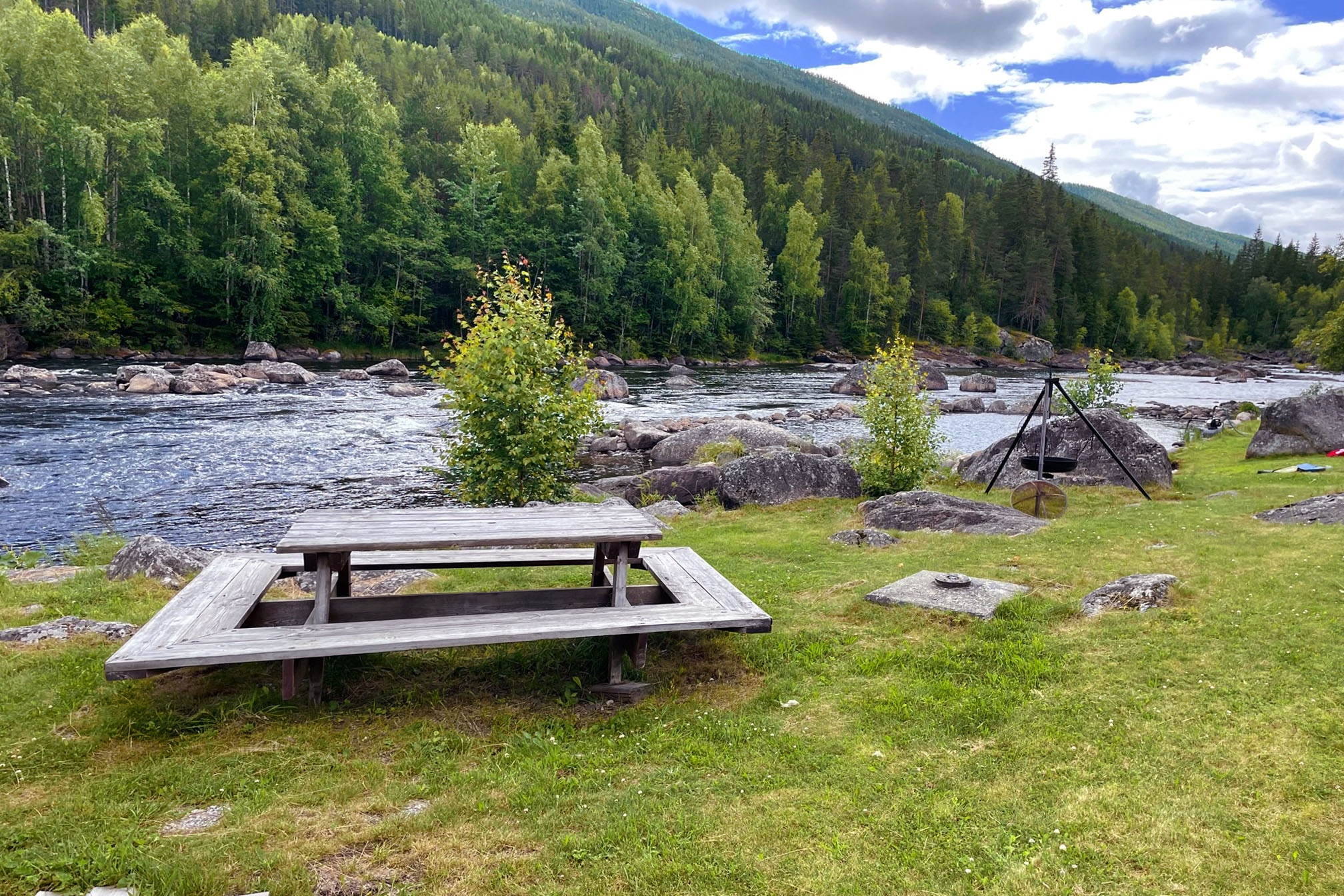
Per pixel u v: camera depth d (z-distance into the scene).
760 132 121.69
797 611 7.22
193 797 4.07
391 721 5.07
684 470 17.08
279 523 14.32
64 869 3.40
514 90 124.88
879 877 3.35
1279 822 3.62
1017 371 82.00
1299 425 18.08
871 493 15.09
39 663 5.76
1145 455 15.13
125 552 8.97
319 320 58.38
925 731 4.74
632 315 73.19
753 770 4.34
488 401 11.99
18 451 19.56
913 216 104.31
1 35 45.84
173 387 32.97
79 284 48.09
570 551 7.70
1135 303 108.62
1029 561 8.76
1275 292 132.12
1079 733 4.57
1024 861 3.44
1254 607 6.55
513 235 67.94
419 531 5.57
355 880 3.37
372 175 62.41
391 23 158.62
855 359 87.62
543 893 3.27
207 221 53.03
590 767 4.44
